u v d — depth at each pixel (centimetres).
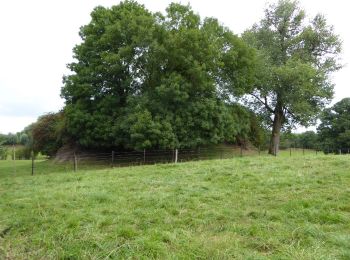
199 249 531
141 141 2250
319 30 3253
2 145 4053
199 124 2391
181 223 682
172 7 2581
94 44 2652
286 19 3341
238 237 588
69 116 2600
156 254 521
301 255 488
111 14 2797
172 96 2277
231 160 1730
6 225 716
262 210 738
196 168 1470
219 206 795
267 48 3272
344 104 5097
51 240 609
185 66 2423
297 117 3319
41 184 1306
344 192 848
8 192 1128
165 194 930
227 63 2706
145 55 2455
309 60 3256
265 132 3594
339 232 584
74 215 729
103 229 649
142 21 2495
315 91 3095
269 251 524
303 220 662
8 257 554
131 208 804
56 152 3269
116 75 2600
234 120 2755
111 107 2566
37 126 3294
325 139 5184
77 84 2567
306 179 1041
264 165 1447
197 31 2377
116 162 2505
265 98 3409
